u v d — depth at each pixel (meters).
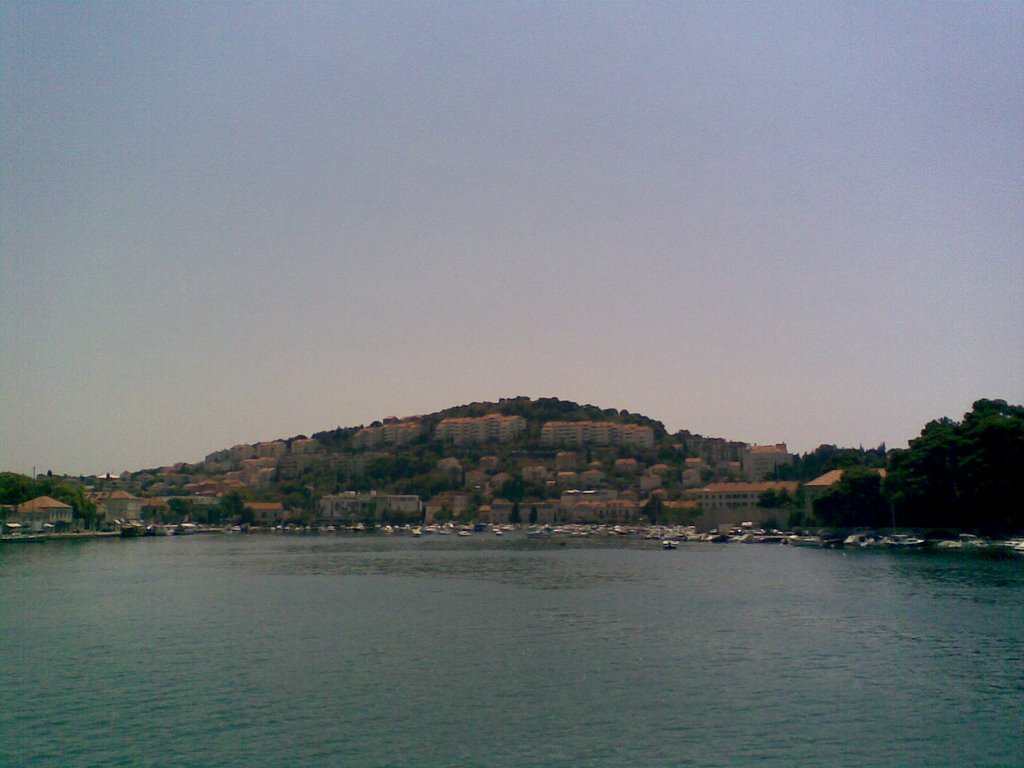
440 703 72.56
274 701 73.31
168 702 73.19
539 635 102.31
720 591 144.25
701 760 59.31
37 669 85.31
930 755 60.19
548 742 62.94
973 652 89.88
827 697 73.56
